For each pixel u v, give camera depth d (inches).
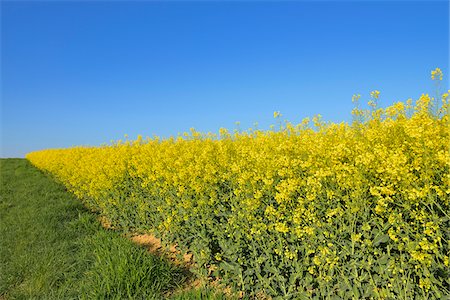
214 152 267.0
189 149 305.9
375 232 132.3
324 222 148.2
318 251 146.2
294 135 261.6
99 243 238.7
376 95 211.2
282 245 160.6
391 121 172.6
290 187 154.5
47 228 297.0
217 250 198.2
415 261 121.5
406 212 131.5
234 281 173.3
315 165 163.9
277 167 182.9
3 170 989.2
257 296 172.2
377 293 126.5
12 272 212.2
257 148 247.9
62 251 242.5
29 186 593.0
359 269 137.5
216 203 207.0
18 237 278.1
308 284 148.3
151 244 266.5
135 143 476.1
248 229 172.7
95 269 197.5
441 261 122.8
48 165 754.8
